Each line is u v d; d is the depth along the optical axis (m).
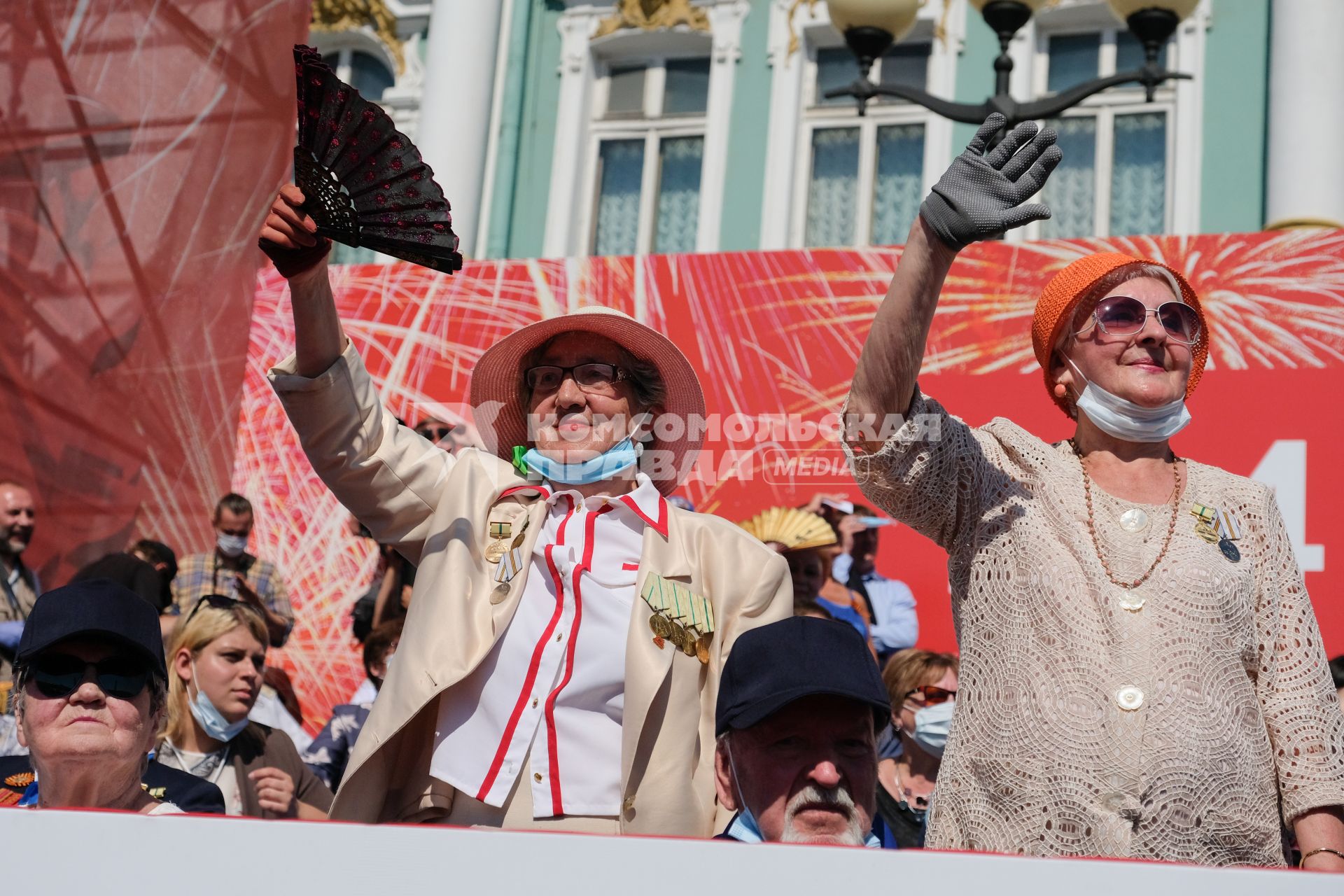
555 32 10.35
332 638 5.33
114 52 5.75
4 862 1.97
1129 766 2.35
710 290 5.54
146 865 1.95
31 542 5.27
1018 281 5.29
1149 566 2.51
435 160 9.30
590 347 3.16
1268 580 2.57
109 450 5.49
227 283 5.87
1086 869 1.79
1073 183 9.34
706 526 3.05
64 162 5.60
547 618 2.87
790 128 9.79
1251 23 9.20
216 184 5.95
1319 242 5.04
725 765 2.52
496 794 2.69
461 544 2.92
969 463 2.63
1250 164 8.97
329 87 2.62
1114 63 9.50
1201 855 2.32
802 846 1.84
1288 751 2.47
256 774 4.12
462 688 2.82
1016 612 2.51
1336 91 8.36
